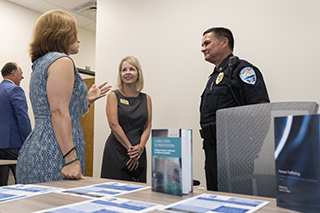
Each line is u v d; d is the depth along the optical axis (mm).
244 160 1118
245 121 1146
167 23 3061
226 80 1830
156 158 828
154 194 782
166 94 2992
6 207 642
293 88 2305
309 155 572
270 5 2455
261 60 2477
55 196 753
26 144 1182
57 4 4293
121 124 2219
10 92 2988
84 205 656
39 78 1186
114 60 3453
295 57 2312
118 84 2396
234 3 2643
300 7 2309
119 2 3484
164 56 3047
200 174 2682
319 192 546
